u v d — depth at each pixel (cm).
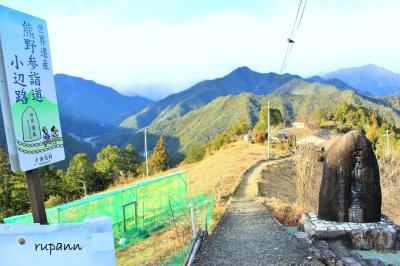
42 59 446
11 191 4784
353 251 1069
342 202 1204
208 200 2206
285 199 2569
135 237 1639
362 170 1192
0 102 395
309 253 953
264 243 1095
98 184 6412
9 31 395
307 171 2120
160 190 2177
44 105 448
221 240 1159
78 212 1778
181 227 1562
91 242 403
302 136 3155
